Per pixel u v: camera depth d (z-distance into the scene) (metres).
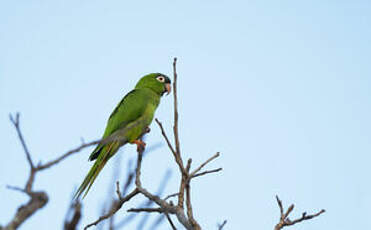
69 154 3.71
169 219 6.68
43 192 3.31
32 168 3.43
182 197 6.74
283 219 6.24
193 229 6.05
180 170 6.68
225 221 5.95
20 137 3.48
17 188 3.32
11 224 3.08
